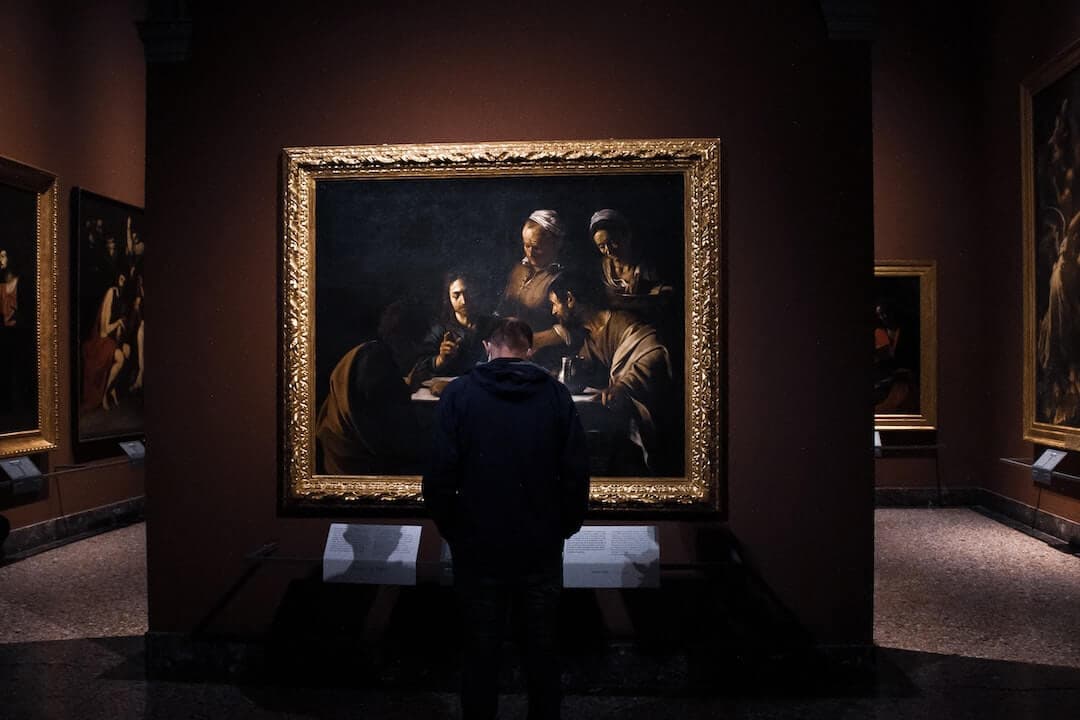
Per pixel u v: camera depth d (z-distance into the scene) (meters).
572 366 5.14
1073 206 8.94
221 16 5.27
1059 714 4.65
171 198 5.31
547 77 5.20
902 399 11.83
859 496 5.11
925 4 11.85
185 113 5.30
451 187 5.18
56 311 9.32
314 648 5.23
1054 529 9.61
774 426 5.12
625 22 5.18
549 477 4.05
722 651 5.10
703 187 5.07
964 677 5.21
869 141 5.10
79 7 9.91
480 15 5.22
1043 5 9.73
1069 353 9.05
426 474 4.02
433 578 5.21
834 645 5.11
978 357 11.80
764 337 5.12
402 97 5.24
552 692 3.97
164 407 5.32
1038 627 6.23
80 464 9.87
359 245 5.21
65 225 9.63
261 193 5.28
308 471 5.21
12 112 8.77
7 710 4.73
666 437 5.10
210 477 5.30
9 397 8.64
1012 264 10.75
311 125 5.26
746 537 5.12
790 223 5.12
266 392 5.28
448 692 5.05
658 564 4.89
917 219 11.80
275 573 5.28
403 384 5.19
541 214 5.15
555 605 4.04
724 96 5.14
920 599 7.01
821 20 5.11
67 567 8.18
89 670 5.37
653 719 4.64
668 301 5.10
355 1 5.25
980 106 11.58
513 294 5.17
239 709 4.77
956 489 11.82
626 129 5.17
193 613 5.30
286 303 5.20
